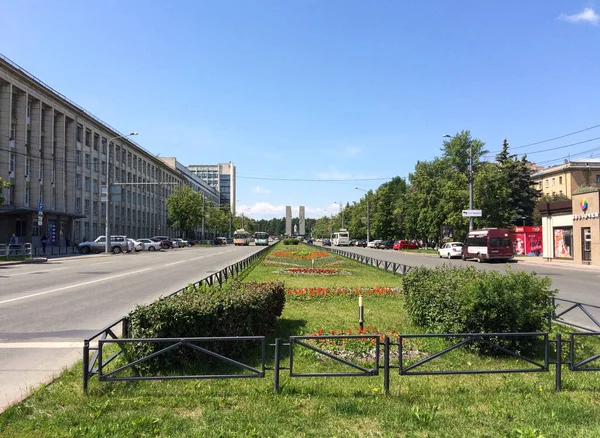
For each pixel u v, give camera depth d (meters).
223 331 6.18
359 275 21.22
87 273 22.33
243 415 4.44
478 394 5.13
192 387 5.27
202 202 86.75
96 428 4.11
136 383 5.38
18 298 13.43
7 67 40.50
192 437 3.96
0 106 40.97
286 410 4.59
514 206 54.81
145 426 4.18
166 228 102.06
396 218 80.38
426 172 67.88
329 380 5.66
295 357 6.68
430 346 7.28
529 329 6.73
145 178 86.38
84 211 56.56
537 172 82.25
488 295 6.71
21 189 43.28
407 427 4.20
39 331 8.90
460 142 64.88
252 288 8.48
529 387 5.37
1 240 42.28
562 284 19.11
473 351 6.85
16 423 4.30
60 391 5.17
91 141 59.00
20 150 43.41
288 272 22.00
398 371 5.60
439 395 5.10
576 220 33.53
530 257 43.72
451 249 42.09
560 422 4.34
